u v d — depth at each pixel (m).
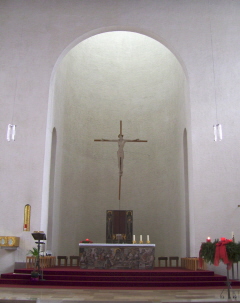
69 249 16.08
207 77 13.65
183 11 14.30
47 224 13.97
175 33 14.09
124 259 12.02
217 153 12.98
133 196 17.56
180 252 15.26
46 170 13.54
